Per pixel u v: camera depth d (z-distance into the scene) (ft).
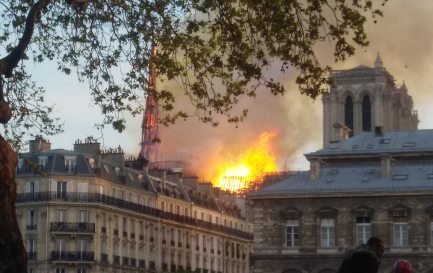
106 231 463.42
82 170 455.22
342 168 399.03
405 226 379.35
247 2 113.50
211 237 590.14
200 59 117.39
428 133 408.67
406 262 79.15
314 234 388.37
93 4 116.26
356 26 111.04
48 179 448.65
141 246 499.92
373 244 77.77
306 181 396.57
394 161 397.80
